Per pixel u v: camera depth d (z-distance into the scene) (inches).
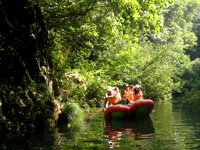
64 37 441.7
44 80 309.0
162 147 167.9
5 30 268.8
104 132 237.0
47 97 292.5
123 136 211.9
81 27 417.4
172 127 251.4
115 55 629.9
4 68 259.6
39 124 270.5
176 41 1122.7
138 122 307.3
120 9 354.6
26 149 173.9
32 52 300.4
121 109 342.3
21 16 292.5
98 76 521.7
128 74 707.4
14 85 262.8
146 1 351.9
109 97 376.5
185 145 171.8
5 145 187.2
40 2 358.0
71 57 449.7
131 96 414.9
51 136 219.9
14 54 269.9
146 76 768.9
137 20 372.5
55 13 374.9
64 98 380.2
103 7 398.9
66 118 310.7
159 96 801.6
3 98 244.8
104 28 417.1
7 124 239.9
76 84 455.5
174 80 1219.2
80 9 388.8
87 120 337.1
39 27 317.7
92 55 644.7
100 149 167.5
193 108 470.0
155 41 1150.3
